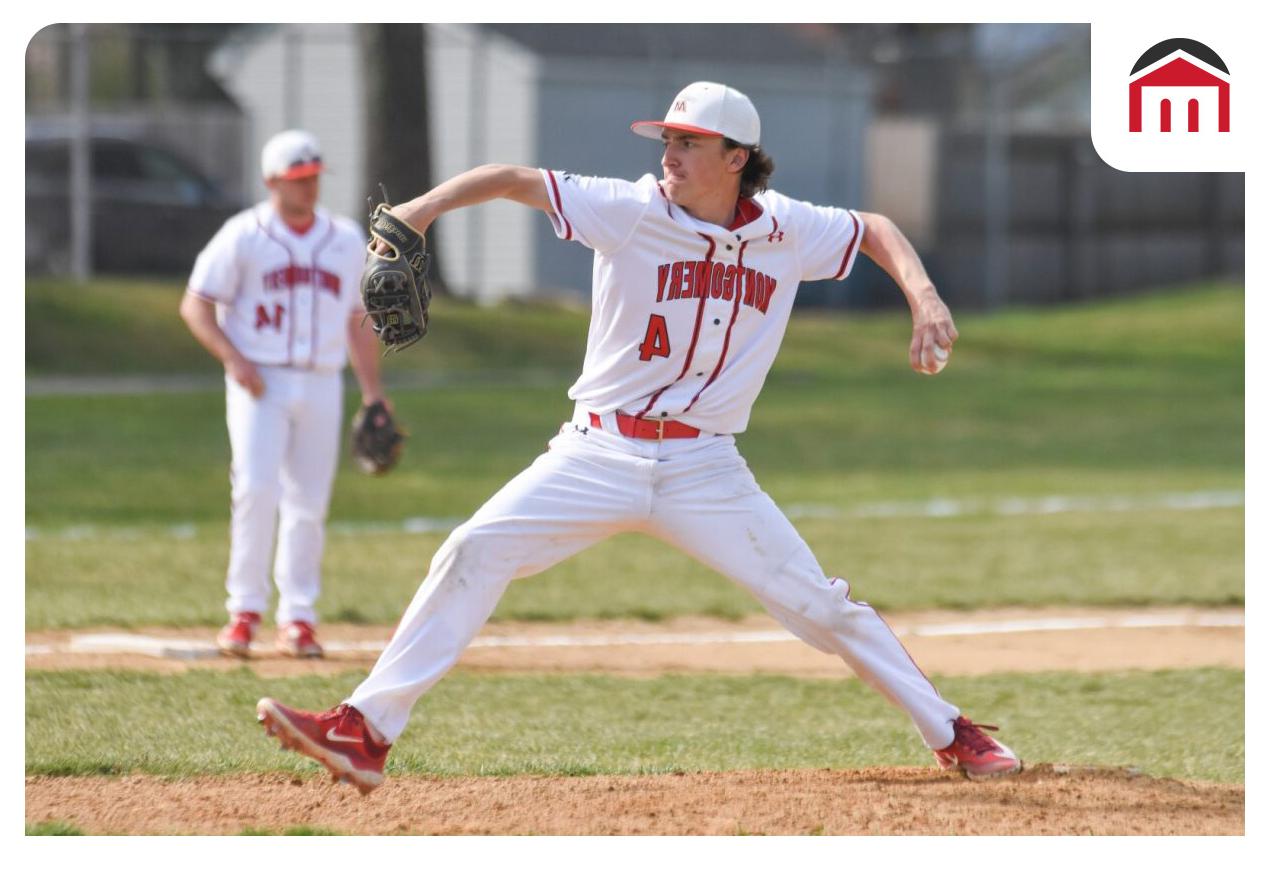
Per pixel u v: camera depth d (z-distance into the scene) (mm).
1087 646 28828
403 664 16875
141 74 96562
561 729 22141
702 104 16656
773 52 107438
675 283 16844
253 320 26094
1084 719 23203
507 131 95625
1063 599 33031
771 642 29125
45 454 50625
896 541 39719
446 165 96375
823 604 17844
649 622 30875
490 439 56875
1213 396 73812
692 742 21375
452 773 19234
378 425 27359
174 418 59344
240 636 26422
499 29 97562
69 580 32531
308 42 88875
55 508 42000
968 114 116438
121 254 81812
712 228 16781
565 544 17359
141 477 47375
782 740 21609
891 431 61719
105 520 40625
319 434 26578
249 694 23406
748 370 17547
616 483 17219
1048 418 66250
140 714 22094
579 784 18609
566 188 16641
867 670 18250
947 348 17188
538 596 32750
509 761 19875
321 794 18203
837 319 97188
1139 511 44844
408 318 16484
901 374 80188
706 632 30031
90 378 68250
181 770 19125
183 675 24578
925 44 119812
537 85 94625
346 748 16578
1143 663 27375
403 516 42625
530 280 96000
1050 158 110688
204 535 38781
